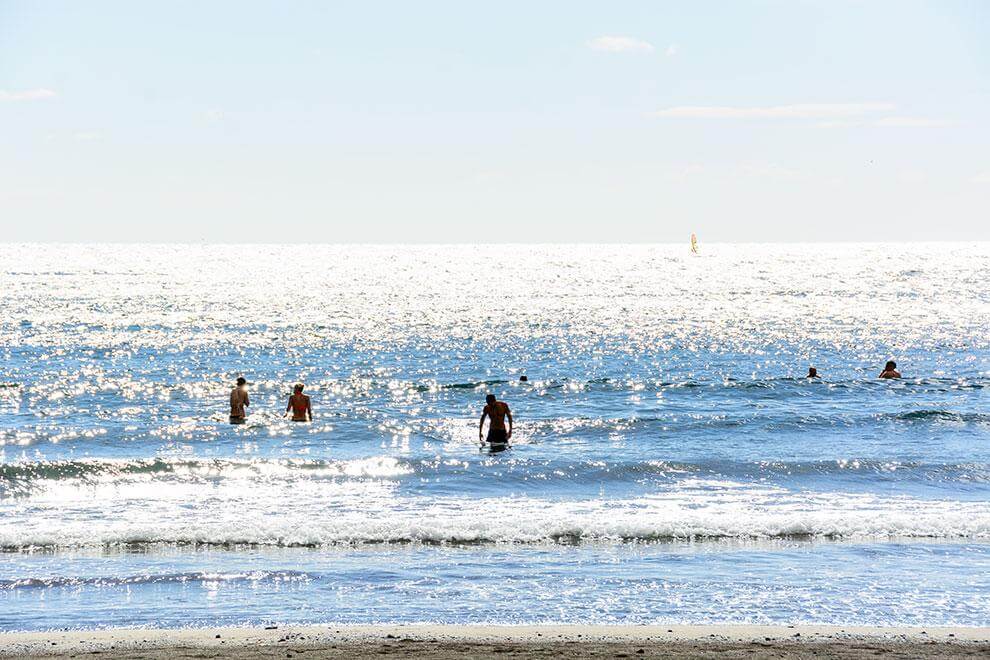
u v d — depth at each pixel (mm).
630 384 62812
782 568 23000
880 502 31203
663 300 152500
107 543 25188
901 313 129375
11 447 41906
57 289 178000
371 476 35250
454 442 43750
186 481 34031
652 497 32062
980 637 17625
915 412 49062
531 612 19547
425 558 23969
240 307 137125
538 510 29688
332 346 90000
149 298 155625
